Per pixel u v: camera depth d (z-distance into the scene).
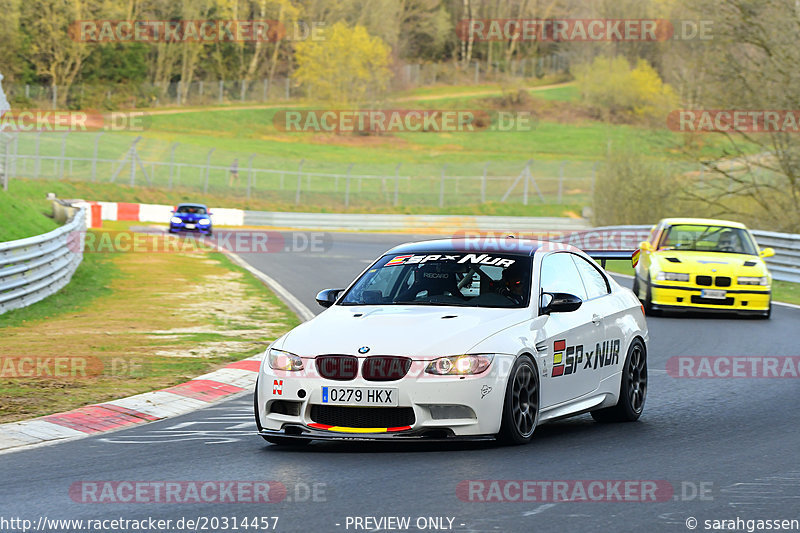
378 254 106.62
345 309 25.42
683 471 21.20
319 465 21.77
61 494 19.48
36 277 57.81
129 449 24.17
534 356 23.89
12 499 19.12
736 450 23.62
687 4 108.25
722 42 104.62
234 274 80.56
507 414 22.84
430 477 20.34
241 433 26.23
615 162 133.00
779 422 27.62
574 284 27.53
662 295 55.34
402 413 22.17
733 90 105.88
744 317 56.09
